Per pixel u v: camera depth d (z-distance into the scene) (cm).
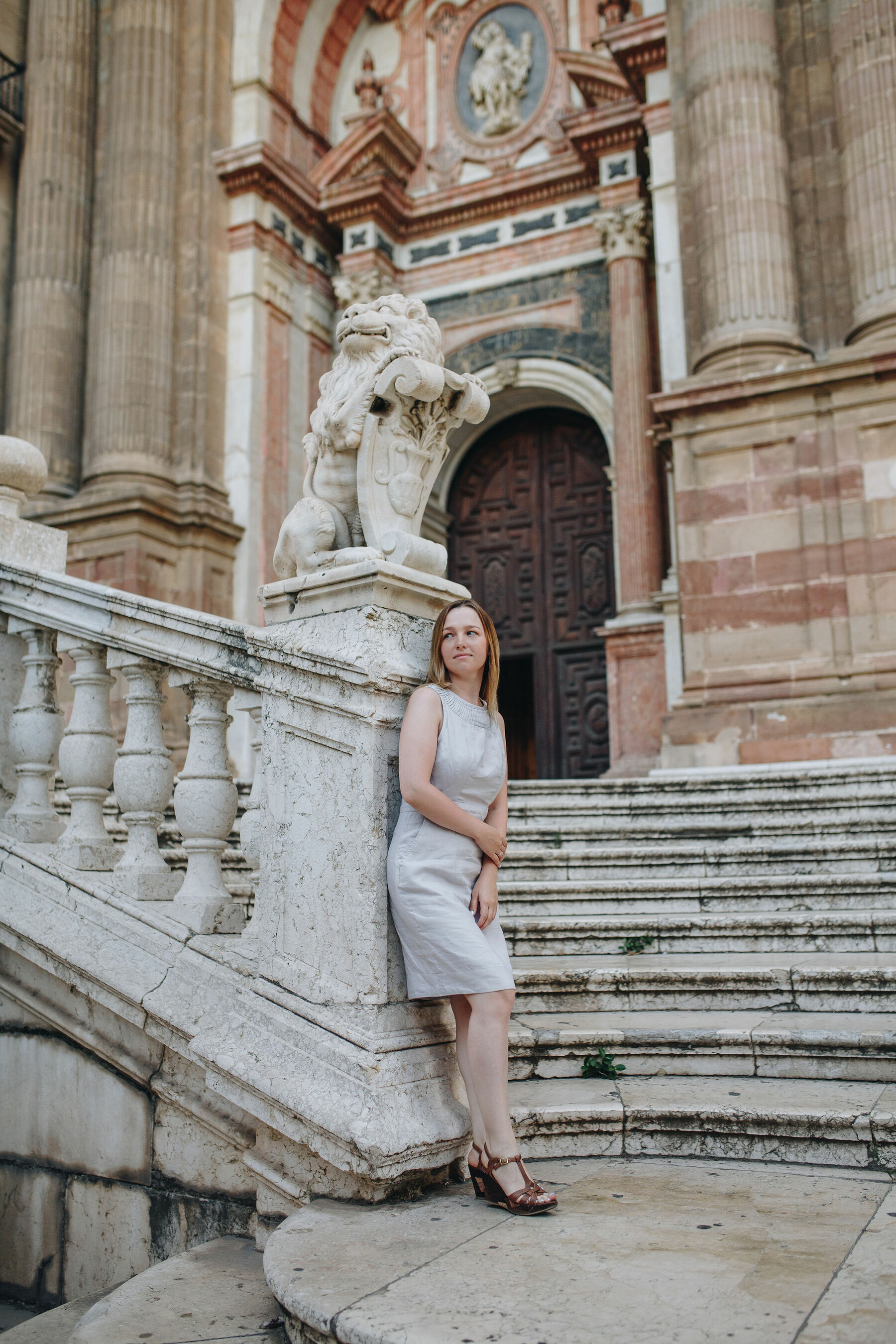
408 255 1540
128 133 1384
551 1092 357
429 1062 315
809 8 1062
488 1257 252
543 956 495
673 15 1123
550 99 1505
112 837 594
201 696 385
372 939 312
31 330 1352
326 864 327
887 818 593
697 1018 412
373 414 359
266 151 1397
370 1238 268
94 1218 370
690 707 945
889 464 920
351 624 330
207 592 1309
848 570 916
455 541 1513
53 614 426
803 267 1023
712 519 973
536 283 1445
